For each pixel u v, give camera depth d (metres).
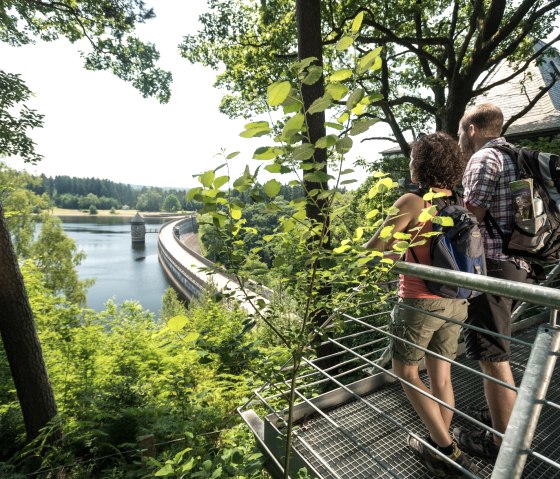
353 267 1.48
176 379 5.93
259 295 1.70
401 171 13.59
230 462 1.88
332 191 1.26
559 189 1.71
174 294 30.09
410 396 1.79
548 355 1.15
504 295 1.28
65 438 5.11
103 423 5.35
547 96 16.27
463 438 1.96
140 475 3.71
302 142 1.22
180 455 1.97
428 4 11.76
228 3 12.32
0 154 8.53
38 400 5.22
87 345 7.11
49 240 33.25
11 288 4.96
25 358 5.11
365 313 5.04
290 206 1.37
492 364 1.81
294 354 1.65
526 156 1.79
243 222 1.55
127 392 5.94
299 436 2.19
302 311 1.75
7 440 5.47
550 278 2.91
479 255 1.65
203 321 8.89
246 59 12.99
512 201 1.80
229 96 14.89
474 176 1.90
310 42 5.44
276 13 12.18
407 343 1.61
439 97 13.22
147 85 11.70
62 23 10.00
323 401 2.43
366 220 1.90
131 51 11.22
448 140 1.75
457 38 15.28
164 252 70.31
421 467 1.92
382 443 2.11
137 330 7.85
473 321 1.82
